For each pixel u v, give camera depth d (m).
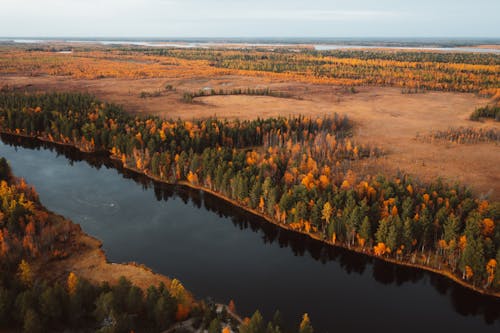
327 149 125.50
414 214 79.44
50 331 50.66
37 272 63.97
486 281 65.75
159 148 123.75
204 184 105.44
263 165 101.00
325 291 66.12
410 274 71.25
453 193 84.19
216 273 69.31
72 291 53.59
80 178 110.69
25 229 71.19
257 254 76.81
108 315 51.28
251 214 91.12
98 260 69.56
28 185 98.69
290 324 56.97
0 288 51.19
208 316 54.22
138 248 75.94
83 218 86.19
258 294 64.00
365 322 58.72
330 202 82.12
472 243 66.12
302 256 77.31
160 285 55.94
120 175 114.44
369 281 69.94
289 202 85.25
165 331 52.03
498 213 74.38
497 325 59.50
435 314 61.38
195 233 83.62
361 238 75.75
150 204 96.12
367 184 87.88
